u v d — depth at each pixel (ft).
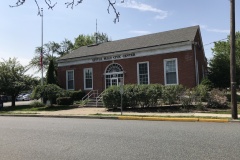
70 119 55.72
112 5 13.85
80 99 100.01
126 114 58.75
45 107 87.25
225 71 91.20
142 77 90.99
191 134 31.63
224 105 62.95
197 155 21.80
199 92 63.72
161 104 66.74
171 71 85.51
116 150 24.30
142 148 24.77
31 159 22.11
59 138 31.07
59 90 92.12
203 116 50.88
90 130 36.86
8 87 99.19
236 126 39.19
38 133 35.40
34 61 150.30
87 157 22.21
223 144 25.59
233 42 48.60
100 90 100.32
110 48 103.40
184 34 89.40
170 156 21.71
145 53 90.58
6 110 90.84
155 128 37.63
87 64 104.78
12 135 34.45
